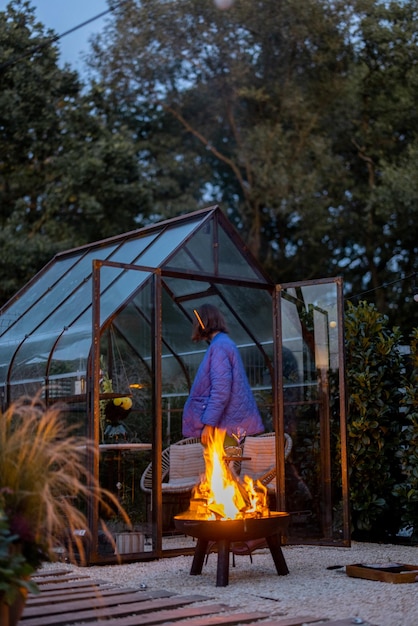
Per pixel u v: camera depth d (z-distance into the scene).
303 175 17.50
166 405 8.04
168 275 6.37
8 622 2.87
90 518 5.44
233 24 17.47
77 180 15.41
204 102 18.89
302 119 17.91
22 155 15.85
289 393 6.74
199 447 7.58
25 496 3.03
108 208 16.20
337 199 18.31
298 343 6.75
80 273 7.29
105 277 6.54
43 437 3.18
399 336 7.23
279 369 6.82
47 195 15.71
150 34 17.55
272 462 7.04
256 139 17.80
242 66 17.77
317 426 6.58
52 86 15.69
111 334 7.40
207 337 5.69
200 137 19.38
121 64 17.69
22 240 14.76
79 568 5.31
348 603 4.00
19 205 15.27
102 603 3.84
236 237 6.87
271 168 17.36
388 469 6.95
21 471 3.05
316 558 5.70
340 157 18.20
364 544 6.65
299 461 6.59
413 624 3.54
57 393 6.39
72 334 6.36
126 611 3.75
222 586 4.49
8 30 15.27
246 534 4.53
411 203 15.94
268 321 7.25
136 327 7.36
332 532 6.36
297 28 17.05
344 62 17.92
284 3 16.83
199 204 19.12
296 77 18.11
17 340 7.09
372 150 17.86
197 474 7.48
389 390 7.07
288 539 6.44
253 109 18.88
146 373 7.53
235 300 7.32
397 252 18.20
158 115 19.73
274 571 5.08
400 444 7.02
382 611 3.81
